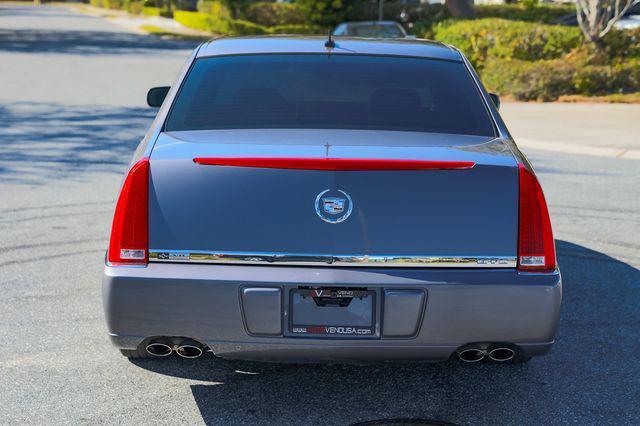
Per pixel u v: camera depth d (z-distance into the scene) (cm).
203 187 297
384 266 295
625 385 364
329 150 306
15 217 645
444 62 392
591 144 1043
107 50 2748
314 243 294
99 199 707
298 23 4081
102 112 1267
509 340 302
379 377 369
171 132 332
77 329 421
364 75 373
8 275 507
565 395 353
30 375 365
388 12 3362
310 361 306
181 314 297
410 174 296
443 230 296
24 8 8406
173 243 298
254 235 295
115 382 359
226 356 306
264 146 310
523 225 299
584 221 659
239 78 368
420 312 296
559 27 1772
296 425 323
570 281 511
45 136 1029
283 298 296
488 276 297
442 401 346
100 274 514
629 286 502
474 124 346
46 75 1864
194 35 3788
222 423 324
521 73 1555
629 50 1742
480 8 2883
